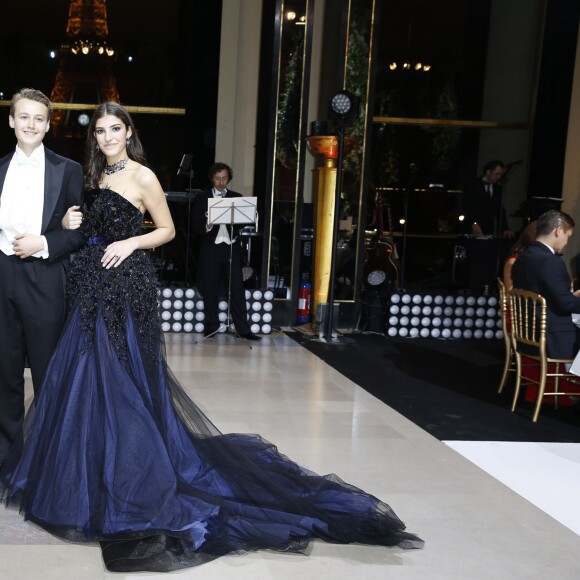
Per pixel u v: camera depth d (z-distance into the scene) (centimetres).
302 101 820
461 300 818
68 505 292
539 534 328
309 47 815
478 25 1062
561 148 911
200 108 914
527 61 986
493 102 1056
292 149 826
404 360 699
